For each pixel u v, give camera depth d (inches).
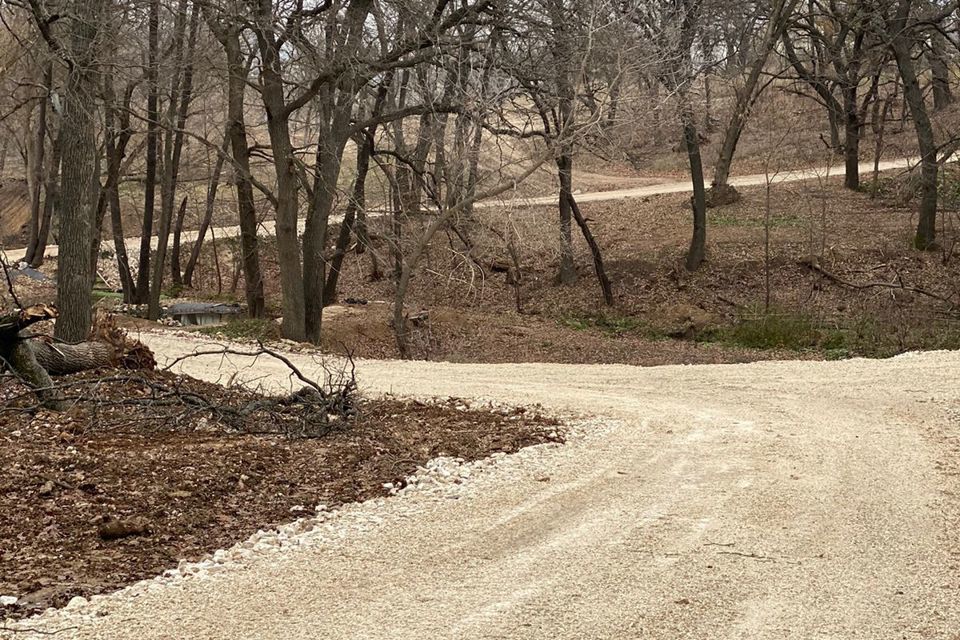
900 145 1895.9
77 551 301.4
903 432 503.2
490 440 485.4
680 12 1135.0
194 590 265.1
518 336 1230.9
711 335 1224.8
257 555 299.3
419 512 349.7
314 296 1067.3
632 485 388.5
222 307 1397.6
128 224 2086.6
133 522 319.0
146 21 992.9
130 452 413.4
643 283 1413.6
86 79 760.3
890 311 1172.5
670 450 462.3
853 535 313.9
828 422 538.0
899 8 1384.1
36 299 1437.0
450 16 949.8
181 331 1006.4
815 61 1676.9
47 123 1676.9
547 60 944.3
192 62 1043.3
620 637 228.4
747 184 1777.8
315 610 248.2
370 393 643.5
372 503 363.3
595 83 993.5
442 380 722.8
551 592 259.3
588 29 925.2
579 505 357.1
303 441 463.5
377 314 1253.7
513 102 984.9
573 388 682.2
